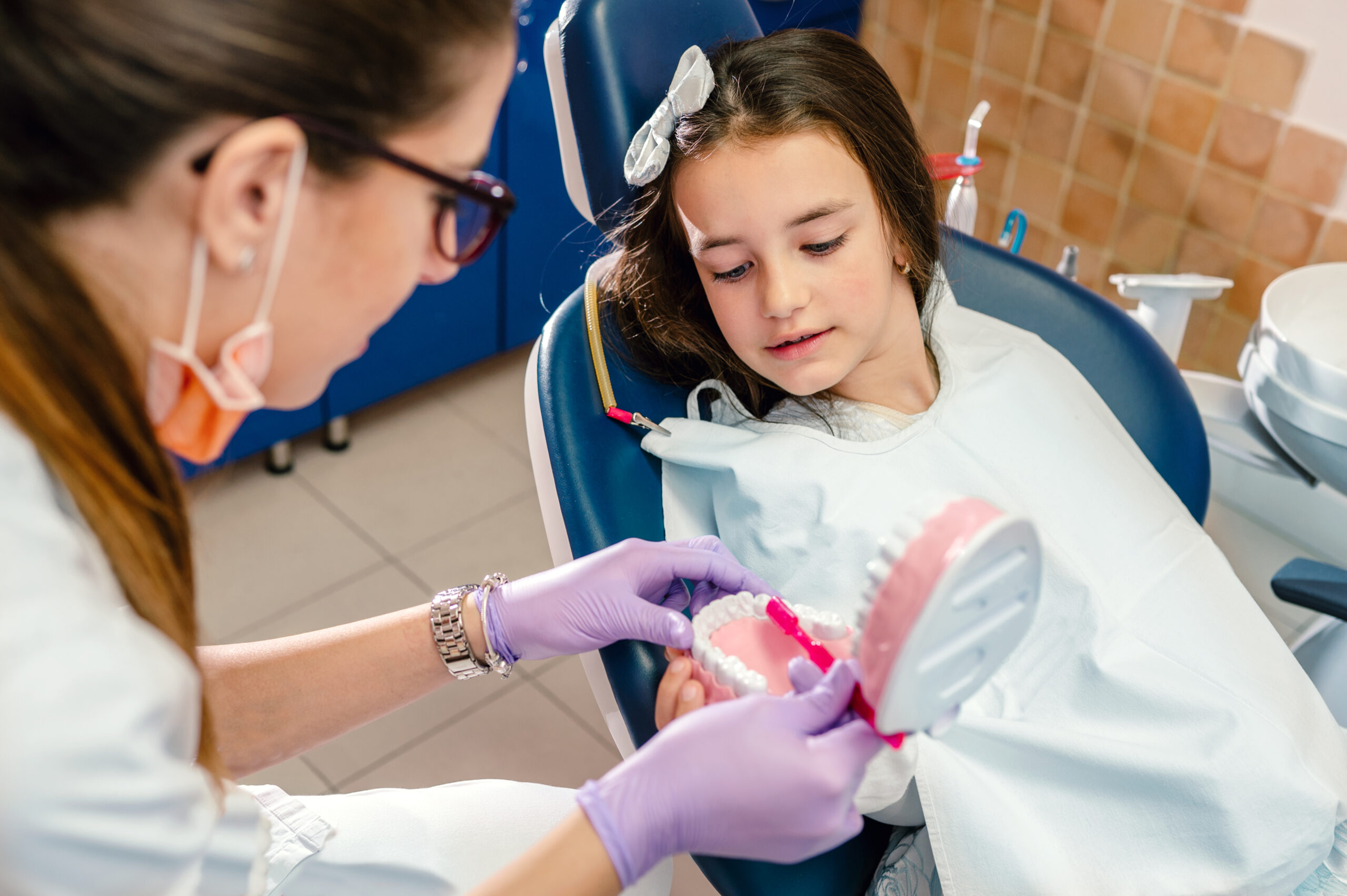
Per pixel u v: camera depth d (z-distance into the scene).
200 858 0.54
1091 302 1.10
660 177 0.85
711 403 0.96
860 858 0.82
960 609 0.52
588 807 0.59
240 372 0.52
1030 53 2.04
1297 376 1.11
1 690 0.45
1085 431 0.98
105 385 0.48
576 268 2.17
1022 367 0.99
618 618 0.77
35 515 0.48
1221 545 1.44
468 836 0.83
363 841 0.81
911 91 2.29
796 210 0.79
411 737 1.55
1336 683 1.15
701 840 0.61
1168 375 1.07
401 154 0.50
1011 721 0.80
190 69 0.44
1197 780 0.77
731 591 0.81
